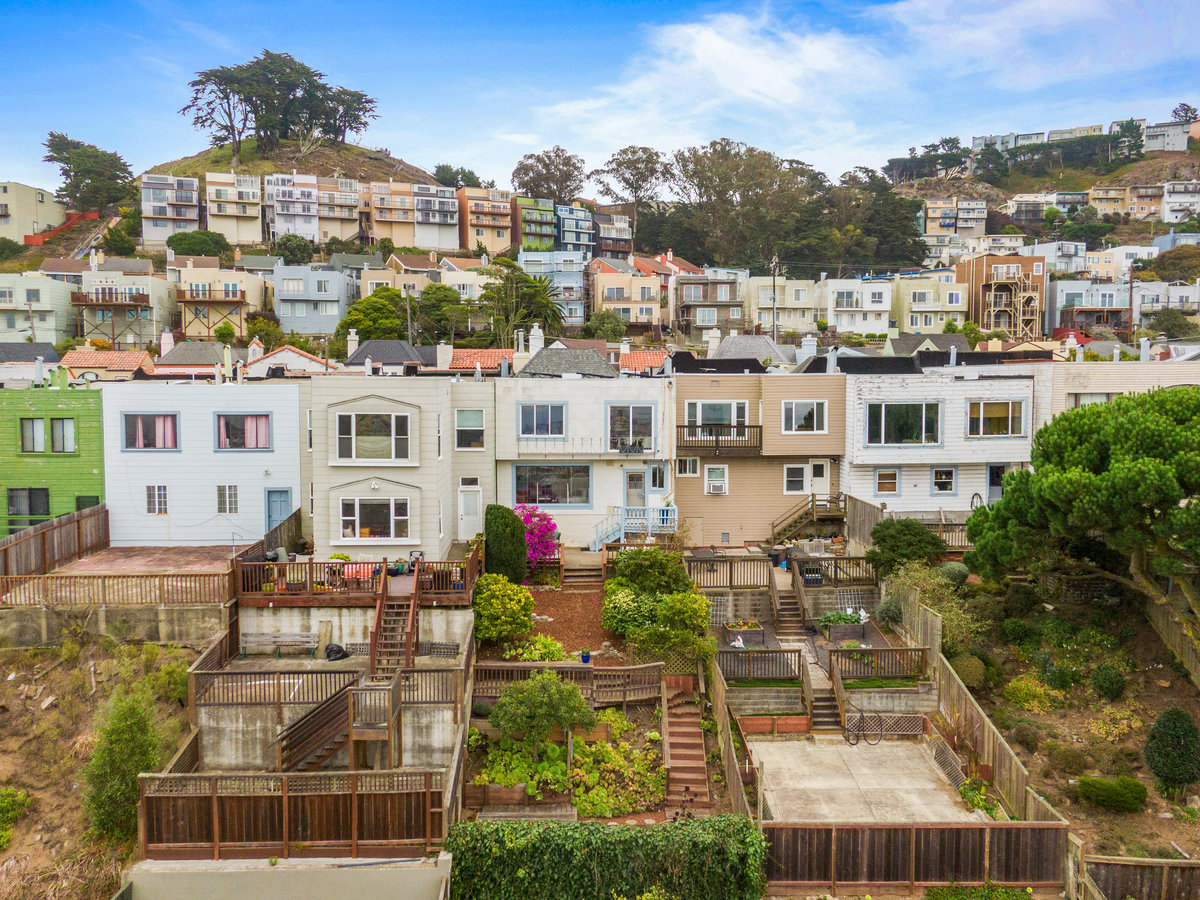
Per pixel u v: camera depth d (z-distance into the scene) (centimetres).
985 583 2569
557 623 2412
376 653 2017
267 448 2819
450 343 7144
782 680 2242
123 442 2777
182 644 2098
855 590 2638
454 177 16138
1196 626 2042
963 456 3130
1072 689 2180
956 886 1570
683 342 8369
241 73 14275
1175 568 1880
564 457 2989
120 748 1656
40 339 7512
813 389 3172
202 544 2816
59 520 2478
